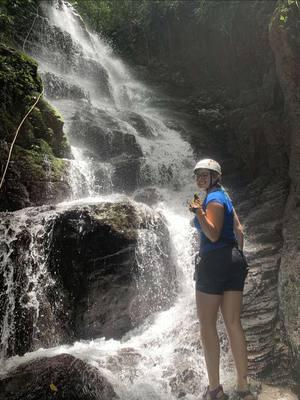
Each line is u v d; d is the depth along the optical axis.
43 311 4.71
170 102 12.86
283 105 7.80
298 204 5.99
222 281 3.25
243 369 3.28
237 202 7.38
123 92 12.58
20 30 10.73
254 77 11.04
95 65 12.24
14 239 4.75
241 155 8.73
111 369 4.11
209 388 3.33
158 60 14.60
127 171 7.90
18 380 3.74
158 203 7.55
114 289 4.91
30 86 6.81
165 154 9.10
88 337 4.83
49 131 6.79
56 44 11.65
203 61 13.09
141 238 5.17
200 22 12.59
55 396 3.58
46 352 4.45
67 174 6.61
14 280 4.65
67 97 9.93
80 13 15.21
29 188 6.02
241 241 3.58
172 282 5.66
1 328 4.44
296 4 6.71
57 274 4.90
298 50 6.66
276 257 5.55
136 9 15.32
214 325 3.31
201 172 3.50
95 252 4.91
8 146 6.05
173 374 4.12
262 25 9.84
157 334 4.85
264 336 4.55
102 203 5.30
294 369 4.22
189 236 6.25
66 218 5.04
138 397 3.82
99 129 8.28
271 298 5.01
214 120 11.35
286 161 7.23
